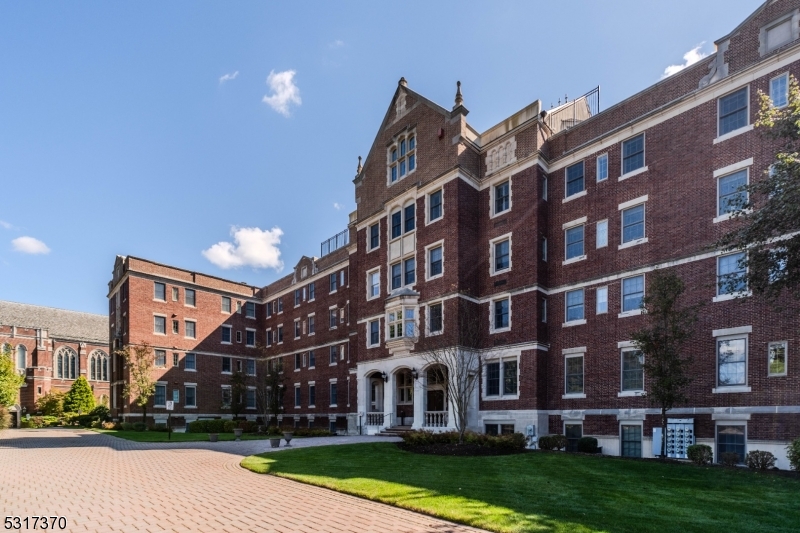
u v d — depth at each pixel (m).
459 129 28.59
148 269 48.78
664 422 17.66
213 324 53.00
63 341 74.69
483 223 28.80
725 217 19.72
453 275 27.41
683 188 21.31
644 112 23.36
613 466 15.56
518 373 25.31
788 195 11.77
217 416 51.22
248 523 9.07
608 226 23.98
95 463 18.17
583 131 25.98
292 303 51.66
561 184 26.45
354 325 38.84
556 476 13.68
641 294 22.27
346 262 43.47
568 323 24.89
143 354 44.56
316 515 9.57
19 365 68.31
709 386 19.25
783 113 13.22
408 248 30.69
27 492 12.45
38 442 29.11
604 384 22.92
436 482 12.52
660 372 17.53
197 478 14.29
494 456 17.97
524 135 27.36
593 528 8.42
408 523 8.91
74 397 65.50
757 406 17.88
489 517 9.02
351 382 38.38
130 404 45.53
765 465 15.49
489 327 27.30
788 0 19.05
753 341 18.33
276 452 19.64
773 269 13.56
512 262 26.83
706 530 8.44
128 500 11.27
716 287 19.69
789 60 18.70
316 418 44.66
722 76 20.56
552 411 24.78
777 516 9.40
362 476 13.59
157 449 23.34
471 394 25.66
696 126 21.22
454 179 28.17
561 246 25.92
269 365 50.25
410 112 32.09
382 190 33.72
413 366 28.67
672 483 12.78
